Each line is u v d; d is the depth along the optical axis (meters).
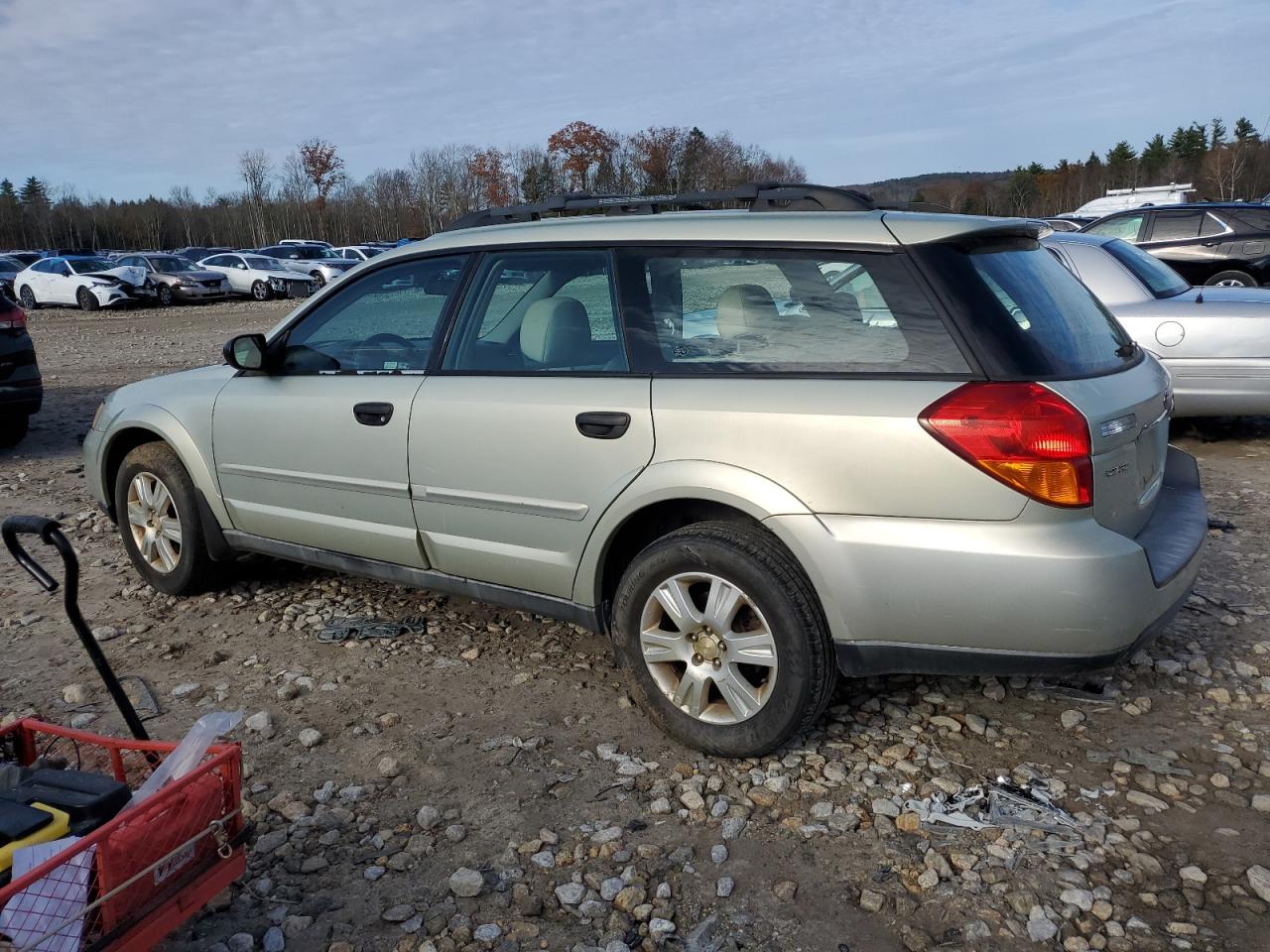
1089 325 3.56
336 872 2.96
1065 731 3.60
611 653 4.37
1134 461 3.28
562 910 2.77
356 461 4.23
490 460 3.81
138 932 2.25
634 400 3.48
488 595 4.06
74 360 16.09
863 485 3.08
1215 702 3.78
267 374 4.65
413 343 4.21
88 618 4.93
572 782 3.37
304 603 5.02
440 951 2.63
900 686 3.94
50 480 7.91
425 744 3.64
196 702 4.02
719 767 3.42
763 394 3.26
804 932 2.66
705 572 3.35
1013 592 2.96
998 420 2.94
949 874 2.85
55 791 2.38
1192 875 2.81
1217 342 7.23
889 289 3.19
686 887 2.84
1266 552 5.31
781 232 3.41
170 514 5.08
